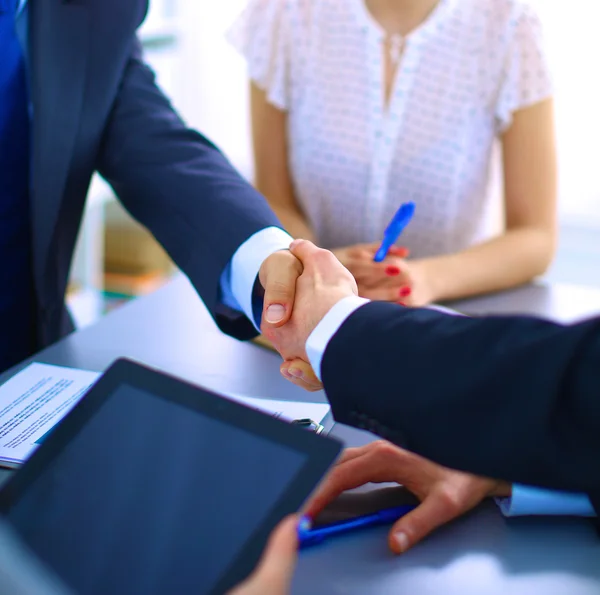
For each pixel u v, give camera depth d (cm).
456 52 141
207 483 46
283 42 148
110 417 51
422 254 152
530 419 48
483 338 52
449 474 64
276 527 42
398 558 58
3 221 105
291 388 85
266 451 46
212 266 87
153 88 107
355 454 68
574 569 57
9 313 108
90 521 47
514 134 140
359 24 144
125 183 100
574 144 252
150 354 93
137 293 269
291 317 73
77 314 236
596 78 242
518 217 139
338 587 55
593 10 234
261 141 153
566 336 48
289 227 144
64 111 99
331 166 149
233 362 92
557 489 50
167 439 49
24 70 104
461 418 51
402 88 143
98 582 44
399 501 65
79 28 100
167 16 281
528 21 137
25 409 78
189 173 95
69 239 108
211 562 43
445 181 146
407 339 56
